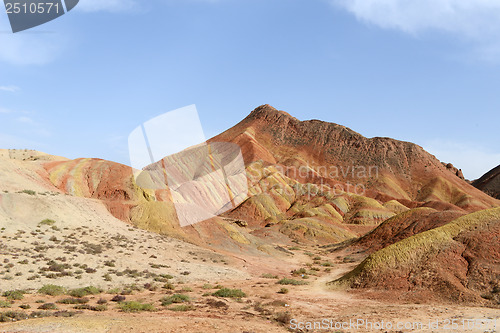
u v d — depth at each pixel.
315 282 38.94
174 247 50.81
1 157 61.31
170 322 18.78
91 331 15.94
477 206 195.88
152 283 33.16
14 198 47.00
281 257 62.69
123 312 21.33
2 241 36.38
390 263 33.34
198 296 29.05
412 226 68.12
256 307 25.20
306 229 103.62
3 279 27.39
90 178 69.06
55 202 51.59
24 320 17.50
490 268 29.38
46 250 36.62
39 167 67.56
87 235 46.41
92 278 31.69
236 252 58.12
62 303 23.47
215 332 17.45
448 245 33.06
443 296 28.12
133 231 54.16
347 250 74.12
